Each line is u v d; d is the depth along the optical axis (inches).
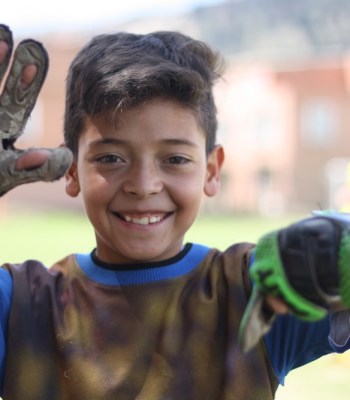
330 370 247.4
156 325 87.4
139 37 96.9
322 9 3196.4
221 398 83.5
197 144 89.0
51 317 88.8
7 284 89.9
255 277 62.9
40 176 73.7
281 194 1355.8
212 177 97.7
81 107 89.7
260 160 1366.9
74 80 92.5
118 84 86.0
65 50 1275.8
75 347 86.6
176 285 89.1
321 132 1360.7
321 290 62.7
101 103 86.6
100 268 90.8
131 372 85.4
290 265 62.1
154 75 86.2
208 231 815.7
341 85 1357.0
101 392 84.6
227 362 84.4
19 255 550.6
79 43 1280.8
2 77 74.4
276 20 3280.0
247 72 1379.2
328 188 1337.4
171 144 86.7
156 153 86.8
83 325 88.0
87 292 89.9
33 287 90.5
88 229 860.0
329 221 64.0
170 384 84.6
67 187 95.3
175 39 97.8
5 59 73.9
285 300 62.0
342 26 3105.3
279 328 84.9
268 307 63.0
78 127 90.6
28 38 74.7
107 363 86.0
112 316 88.1
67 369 86.0
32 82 75.2
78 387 85.3
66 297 90.1
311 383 229.3
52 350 87.5
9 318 88.1
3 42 73.4
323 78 1357.0
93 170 87.9
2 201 1108.5
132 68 87.9
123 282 89.4
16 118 75.2
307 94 1359.5
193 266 90.6
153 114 86.2
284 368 86.3
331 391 218.5
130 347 86.6
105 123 86.8
